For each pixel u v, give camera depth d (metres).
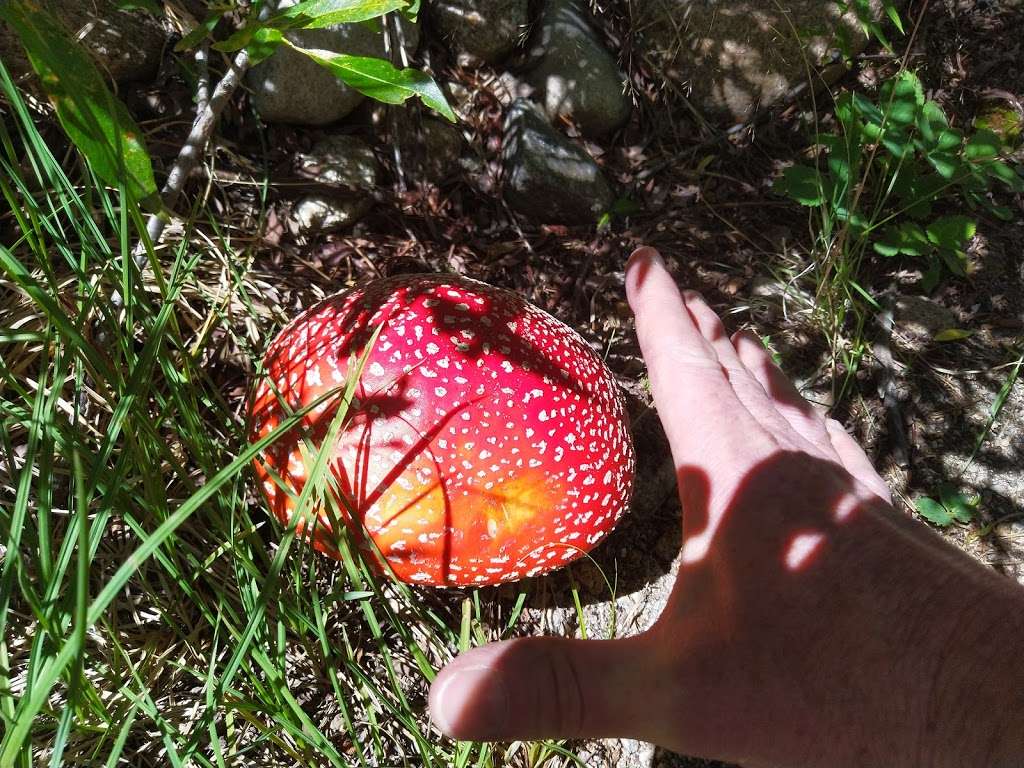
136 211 0.26
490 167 0.55
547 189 0.53
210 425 0.40
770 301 0.55
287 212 0.49
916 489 0.50
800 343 0.53
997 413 0.52
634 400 0.49
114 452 0.36
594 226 0.55
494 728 0.19
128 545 0.36
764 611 0.21
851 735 0.20
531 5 0.57
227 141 0.48
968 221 0.55
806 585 0.21
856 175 0.55
